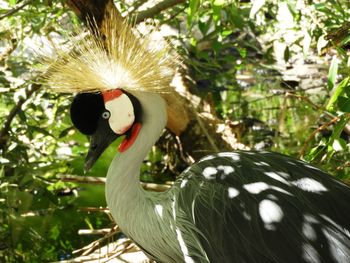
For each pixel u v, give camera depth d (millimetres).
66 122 1914
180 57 1638
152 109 1318
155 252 1334
